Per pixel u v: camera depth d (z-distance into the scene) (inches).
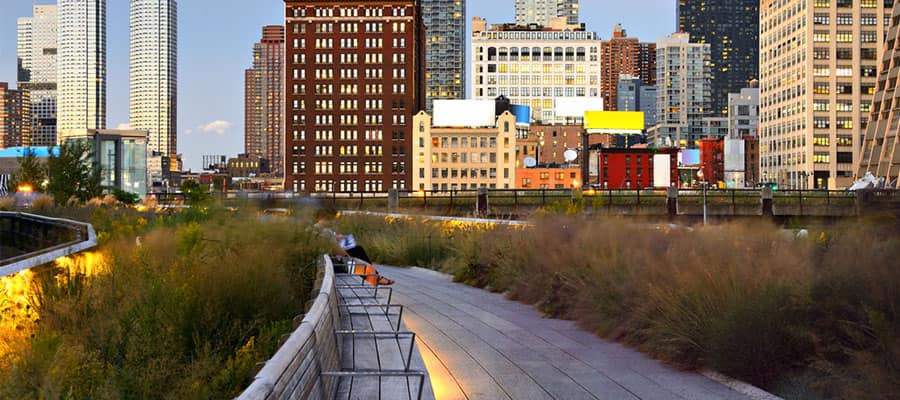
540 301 472.1
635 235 490.9
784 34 7421.3
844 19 6850.4
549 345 354.0
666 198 2217.0
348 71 6318.9
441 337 373.4
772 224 496.4
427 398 227.1
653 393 266.1
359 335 301.0
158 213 1203.2
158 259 387.2
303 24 6318.9
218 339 264.8
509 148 6274.6
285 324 293.3
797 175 7071.9
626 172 6496.1
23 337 250.2
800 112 7012.8
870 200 376.2
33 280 340.2
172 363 224.2
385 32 6304.1
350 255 588.7
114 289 317.4
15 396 187.6
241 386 225.6
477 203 2193.7
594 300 402.9
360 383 225.6
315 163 6309.1
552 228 560.1
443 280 636.1
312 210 620.4
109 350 243.6
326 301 238.1
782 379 274.8
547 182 6451.8
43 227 1178.0
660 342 323.9
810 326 283.7
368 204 2201.0
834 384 257.0
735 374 285.6
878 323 252.4
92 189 2004.2
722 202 2261.3
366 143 6304.1
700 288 325.4
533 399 257.3
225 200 757.9
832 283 288.4
